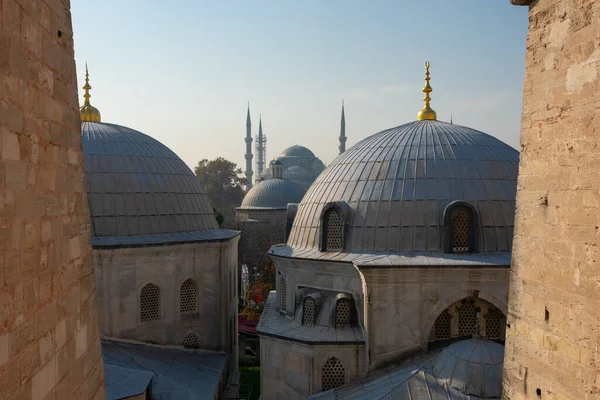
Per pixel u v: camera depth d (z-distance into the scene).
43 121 6.79
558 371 8.53
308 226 23.78
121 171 26.14
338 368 20.25
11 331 5.69
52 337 6.93
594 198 7.77
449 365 16.67
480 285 19.53
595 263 7.74
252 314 44.97
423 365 17.75
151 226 25.81
